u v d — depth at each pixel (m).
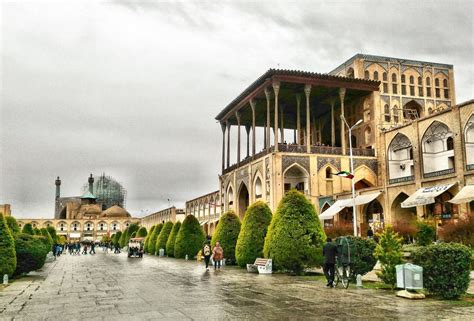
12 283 15.29
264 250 17.81
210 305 9.73
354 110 41.44
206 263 20.73
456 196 26.23
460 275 10.17
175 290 12.52
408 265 10.62
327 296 10.83
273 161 35.59
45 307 9.91
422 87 42.81
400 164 35.47
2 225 15.62
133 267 22.94
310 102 42.38
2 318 8.62
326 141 46.22
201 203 63.41
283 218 16.94
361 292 11.52
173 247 33.72
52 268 23.19
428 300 10.11
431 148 31.64
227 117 47.34
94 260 32.03
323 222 36.12
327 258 12.72
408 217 32.41
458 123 28.31
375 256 12.15
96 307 9.80
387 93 41.16
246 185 41.25
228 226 23.36
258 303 9.88
